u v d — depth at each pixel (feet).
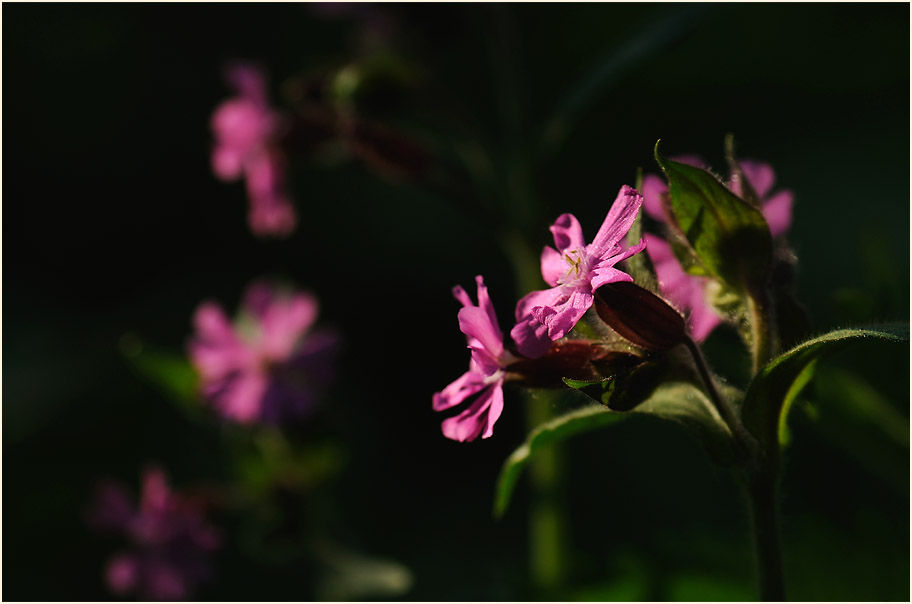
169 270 2.77
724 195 1.09
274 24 2.89
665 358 1.10
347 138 1.56
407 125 1.84
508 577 1.53
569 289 1.08
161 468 2.33
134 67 2.94
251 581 1.99
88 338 2.64
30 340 2.65
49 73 2.93
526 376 1.11
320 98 1.68
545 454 1.47
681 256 1.14
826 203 2.39
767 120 2.61
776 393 1.09
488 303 1.10
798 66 2.64
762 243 1.10
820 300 2.20
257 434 1.63
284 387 1.63
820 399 1.29
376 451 2.35
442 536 2.17
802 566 1.39
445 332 2.53
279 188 1.66
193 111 2.88
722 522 1.98
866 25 2.56
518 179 1.50
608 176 2.57
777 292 1.13
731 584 1.39
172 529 1.69
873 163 2.42
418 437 2.41
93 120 2.89
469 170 1.57
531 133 1.49
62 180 2.84
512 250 1.52
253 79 1.65
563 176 2.55
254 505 1.66
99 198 2.83
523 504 2.19
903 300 1.29
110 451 2.39
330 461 1.63
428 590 1.98
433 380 2.48
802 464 1.67
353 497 2.23
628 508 2.10
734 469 1.12
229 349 1.65
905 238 2.22
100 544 2.20
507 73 1.59
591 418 1.14
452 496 2.27
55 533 2.23
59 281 2.78
